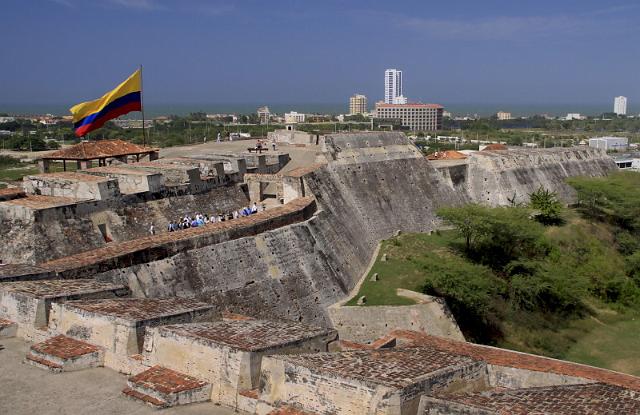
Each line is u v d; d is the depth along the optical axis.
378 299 44.09
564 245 64.38
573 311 52.88
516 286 49.41
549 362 25.72
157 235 35.16
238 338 17.20
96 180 38.06
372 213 59.50
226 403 16.20
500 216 54.88
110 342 18.66
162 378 16.80
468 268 46.16
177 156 60.75
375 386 14.03
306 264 42.25
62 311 20.11
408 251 54.88
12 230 32.56
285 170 59.41
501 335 46.62
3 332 20.77
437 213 57.12
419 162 71.56
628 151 150.88
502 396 14.86
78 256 30.33
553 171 88.12
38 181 39.56
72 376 17.89
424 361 16.64
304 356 16.12
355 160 63.56
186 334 17.23
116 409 15.98
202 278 34.53
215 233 36.69
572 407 14.19
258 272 38.09
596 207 76.31
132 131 169.62
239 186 50.72
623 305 56.72
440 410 13.84
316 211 49.59
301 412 14.73
